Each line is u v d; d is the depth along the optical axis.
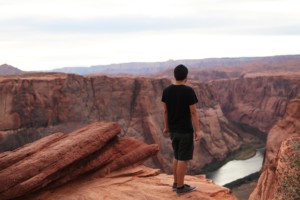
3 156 9.77
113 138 10.48
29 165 8.58
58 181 8.86
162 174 9.98
